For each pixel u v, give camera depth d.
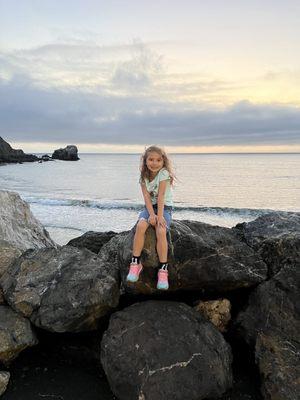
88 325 2.50
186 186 18.55
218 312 2.63
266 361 2.25
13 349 2.35
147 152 2.55
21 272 2.72
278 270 2.74
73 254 2.80
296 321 2.43
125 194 16.66
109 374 2.19
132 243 2.63
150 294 2.68
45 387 2.28
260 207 12.09
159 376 2.09
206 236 2.84
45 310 2.45
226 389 2.23
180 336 2.28
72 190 18.14
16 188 18.72
